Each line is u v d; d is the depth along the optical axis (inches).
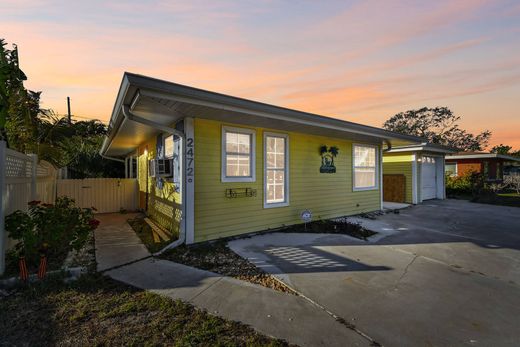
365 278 139.2
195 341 84.7
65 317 97.6
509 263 163.9
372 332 91.3
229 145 232.8
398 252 184.7
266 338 87.0
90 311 102.0
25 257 133.3
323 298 116.1
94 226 156.4
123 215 361.1
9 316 97.9
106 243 205.6
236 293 119.6
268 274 143.4
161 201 270.1
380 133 303.0
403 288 127.4
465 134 1403.8
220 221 219.3
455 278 140.2
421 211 381.7
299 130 268.1
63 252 172.2
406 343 85.4
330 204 316.5
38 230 138.4
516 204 448.5
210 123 213.9
